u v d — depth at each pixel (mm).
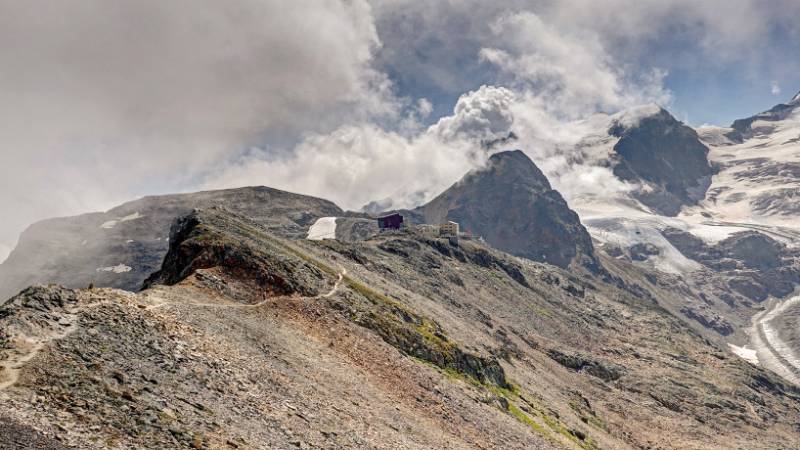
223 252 103938
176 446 41625
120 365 49031
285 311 94562
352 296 120562
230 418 49719
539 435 108812
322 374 74375
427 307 188625
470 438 84625
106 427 40125
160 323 60844
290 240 177875
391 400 80500
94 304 57406
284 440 50906
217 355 61062
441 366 118312
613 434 186875
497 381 140125
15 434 35219
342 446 56000
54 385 42188
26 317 49375
